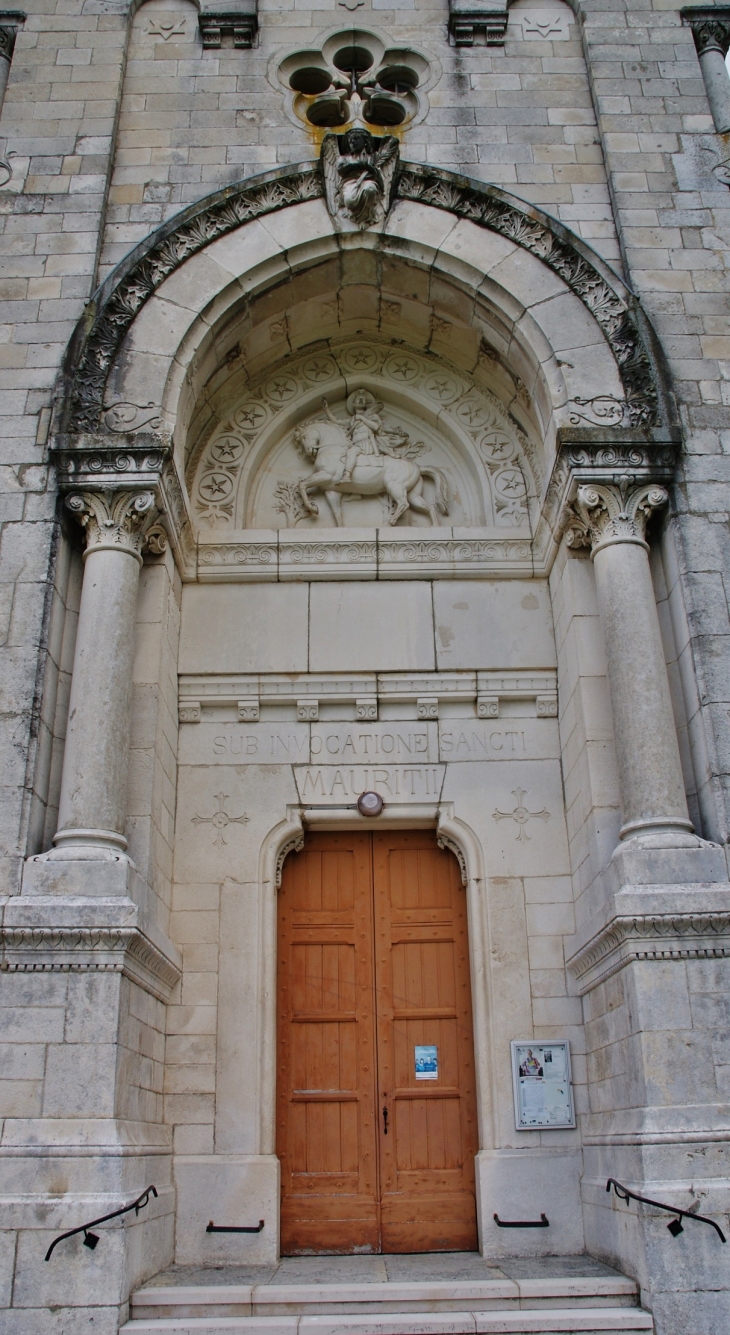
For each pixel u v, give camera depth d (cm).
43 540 877
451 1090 918
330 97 1145
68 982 728
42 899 740
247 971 913
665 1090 710
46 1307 647
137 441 898
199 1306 686
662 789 811
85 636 848
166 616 951
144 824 853
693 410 949
